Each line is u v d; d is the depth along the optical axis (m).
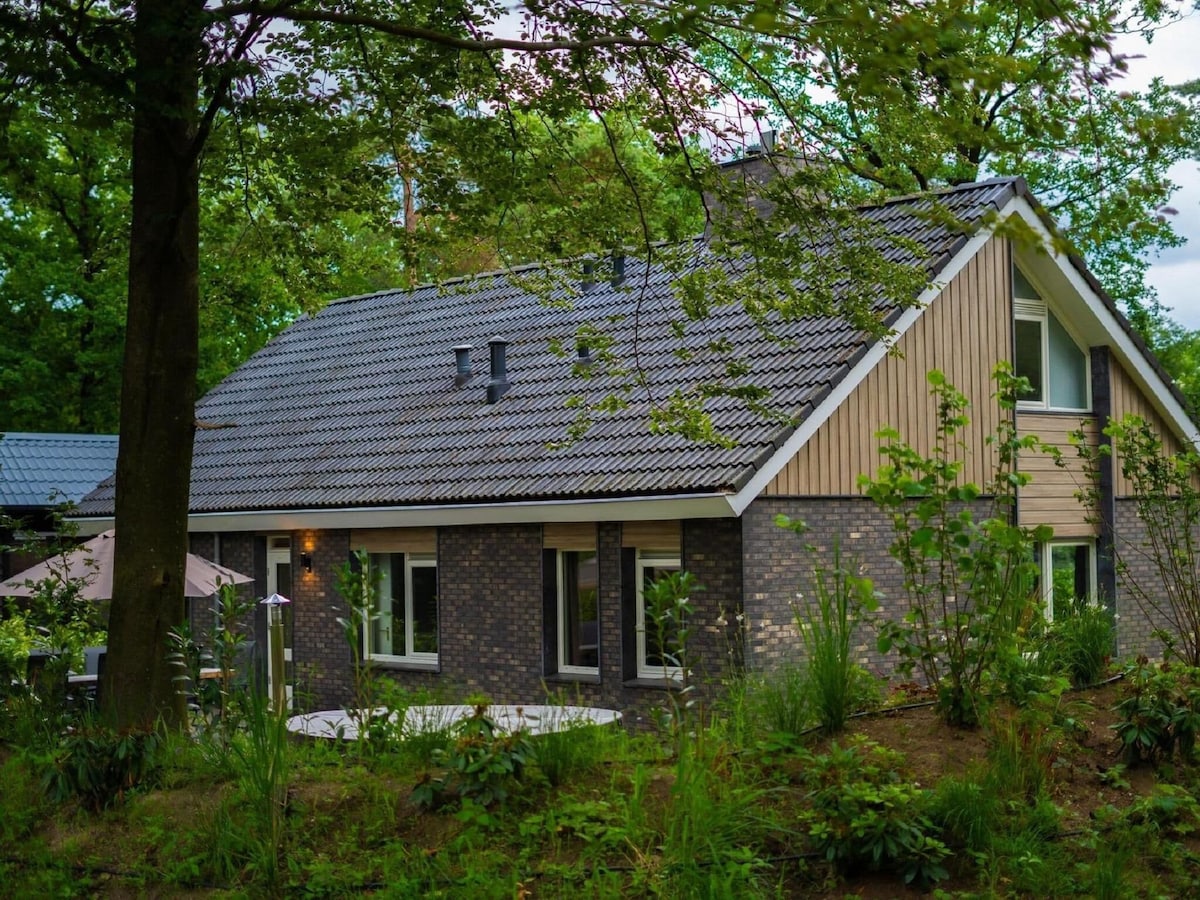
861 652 16.31
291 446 22.64
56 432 40.41
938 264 17.62
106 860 8.57
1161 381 20.95
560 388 20.05
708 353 18.55
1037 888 7.11
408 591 19.95
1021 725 8.52
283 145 13.07
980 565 8.68
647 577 17.03
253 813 8.38
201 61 10.73
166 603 10.93
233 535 22.47
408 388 22.72
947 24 6.95
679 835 7.37
